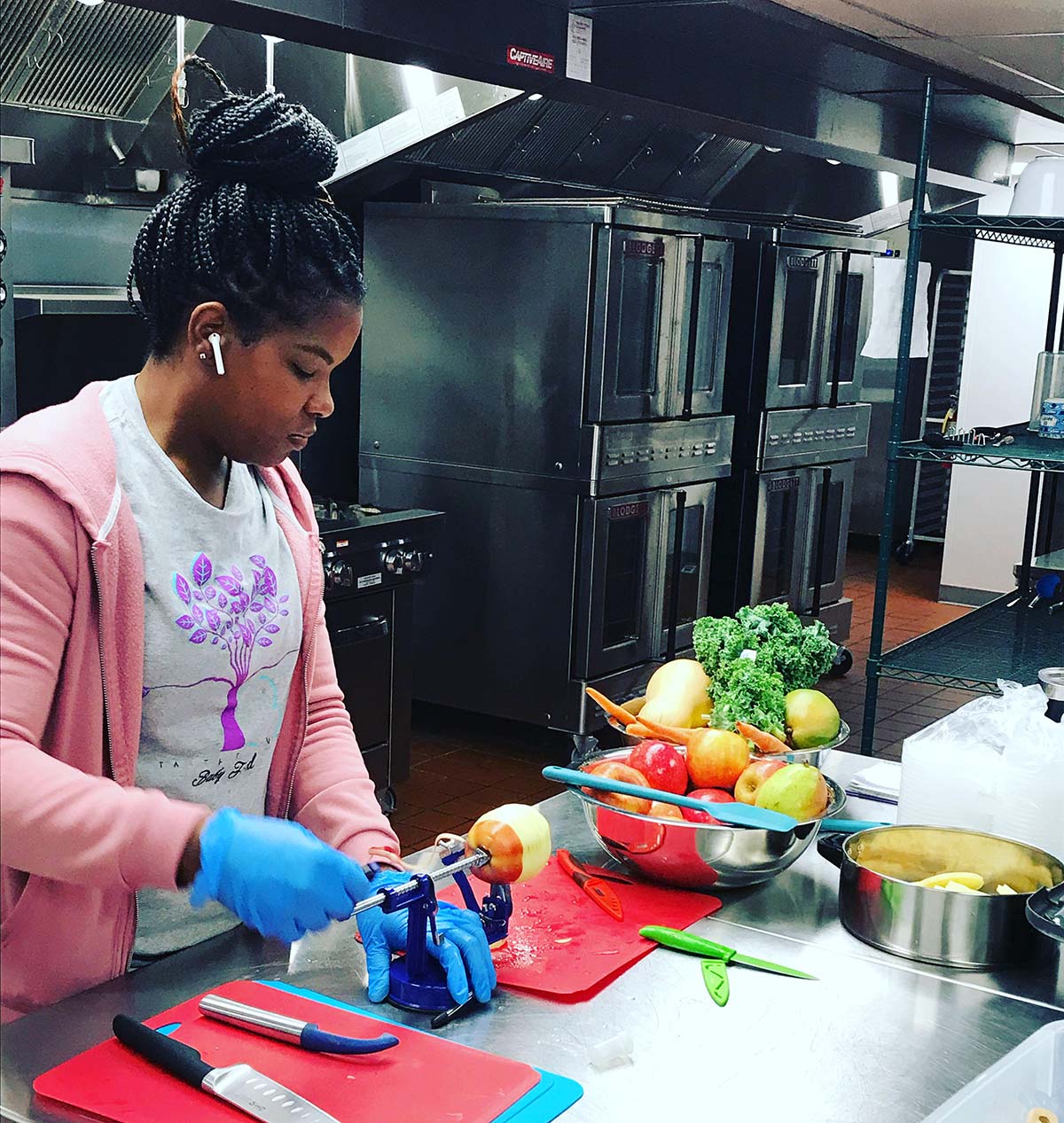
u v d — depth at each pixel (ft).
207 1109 3.21
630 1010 3.85
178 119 3.81
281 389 3.86
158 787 4.04
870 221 19.12
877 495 25.61
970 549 21.02
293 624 4.35
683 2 8.32
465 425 13.98
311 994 3.86
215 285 3.67
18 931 3.80
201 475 4.05
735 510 16.55
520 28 8.68
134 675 3.82
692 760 5.02
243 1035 3.58
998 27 7.57
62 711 3.73
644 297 13.53
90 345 11.38
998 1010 3.93
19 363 10.90
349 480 15.47
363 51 8.21
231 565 4.10
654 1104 3.35
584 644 13.57
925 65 9.43
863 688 16.94
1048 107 11.08
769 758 4.92
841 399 17.74
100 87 10.22
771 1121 3.30
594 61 9.32
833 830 5.04
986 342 20.59
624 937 4.31
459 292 13.76
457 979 3.78
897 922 4.26
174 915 4.26
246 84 11.09
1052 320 13.00
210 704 4.09
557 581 13.61
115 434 3.90
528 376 13.46
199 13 7.30
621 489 13.53
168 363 3.90
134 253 3.89
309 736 4.64
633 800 4.72
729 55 10.28
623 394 13.50
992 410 20.74
